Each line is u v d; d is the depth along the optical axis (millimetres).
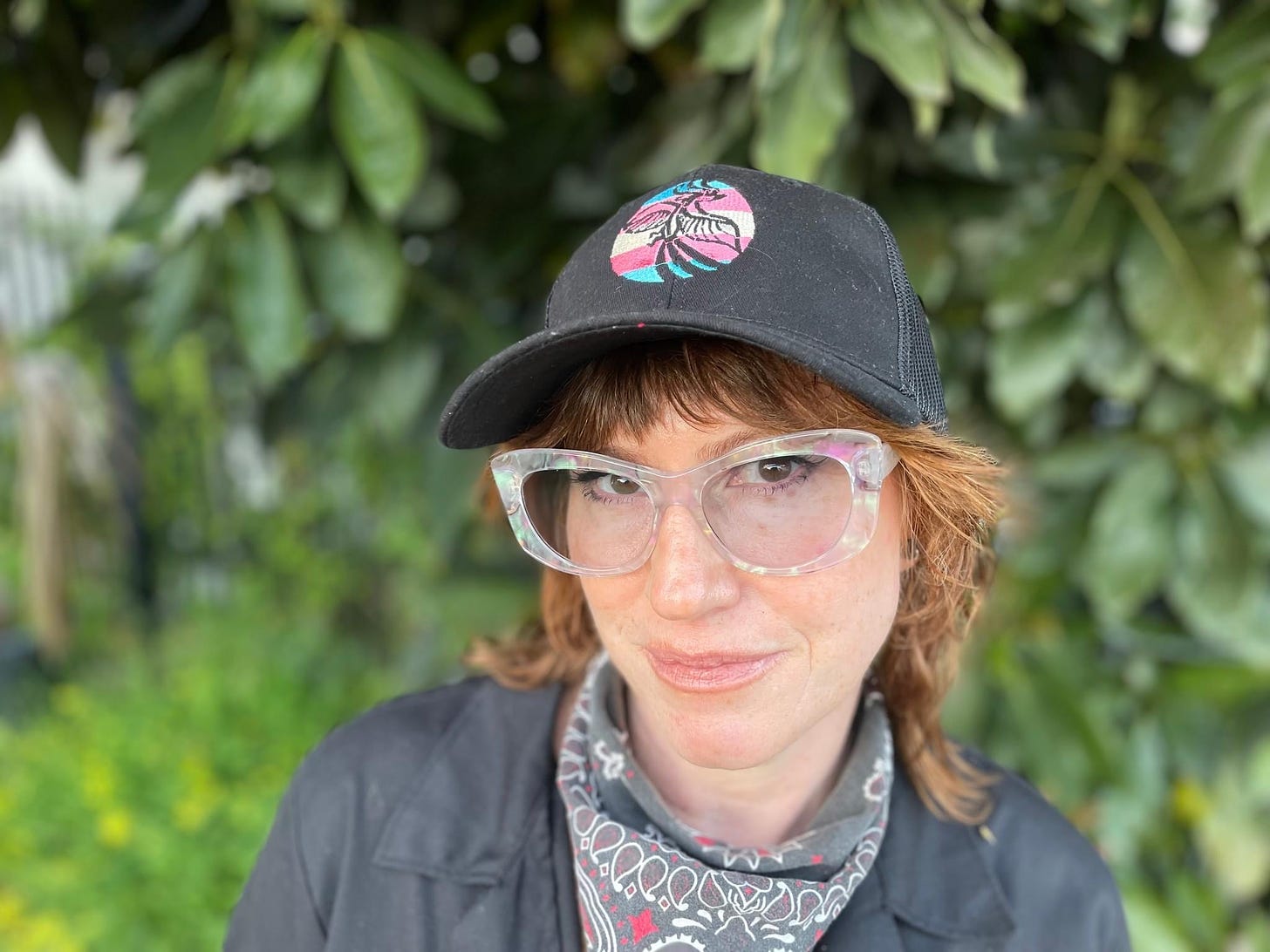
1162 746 1998
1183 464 1799
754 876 881
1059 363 1686
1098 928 1005
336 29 1554
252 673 3203
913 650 1037
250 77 1540
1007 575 1899
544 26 2014
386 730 1103
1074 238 1613
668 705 837
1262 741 1953
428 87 1538
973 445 903
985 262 1761
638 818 937
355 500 3674
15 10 1802
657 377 768
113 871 2447
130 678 3398
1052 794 1831
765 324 723
